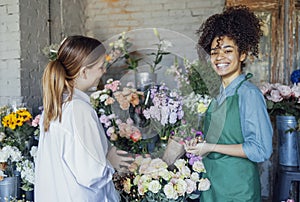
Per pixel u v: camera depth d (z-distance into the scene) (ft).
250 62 8.90
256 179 4.75
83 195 3.63
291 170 6.73
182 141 4.11
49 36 8.42
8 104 7.10
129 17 10.13
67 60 3.88
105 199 3.90
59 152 3.70
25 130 5.96
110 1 10.28
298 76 7.88
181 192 4.10
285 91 6.75
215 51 4.71
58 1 8.96
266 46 8.86
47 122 3.79
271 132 4.53
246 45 4.75
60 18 9.04
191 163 4.24
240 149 4.46
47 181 3.81
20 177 6.03
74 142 3.63
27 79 7.43
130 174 4.15
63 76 3.78
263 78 8.87
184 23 9.72
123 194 4.32
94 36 10.43
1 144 5.91
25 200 5.99
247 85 4.70
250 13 4.93
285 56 8.77
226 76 4.87
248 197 4.56
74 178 3.64
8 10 7.27
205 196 4.58
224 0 9.42
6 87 7.34
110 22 10.29
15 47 7.24
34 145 6.27
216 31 4.80
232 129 4.59
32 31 7.69
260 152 4.40
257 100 4.54
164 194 4.15
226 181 4.58
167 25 9.82
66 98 3.79
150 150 4.11
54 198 3.75
